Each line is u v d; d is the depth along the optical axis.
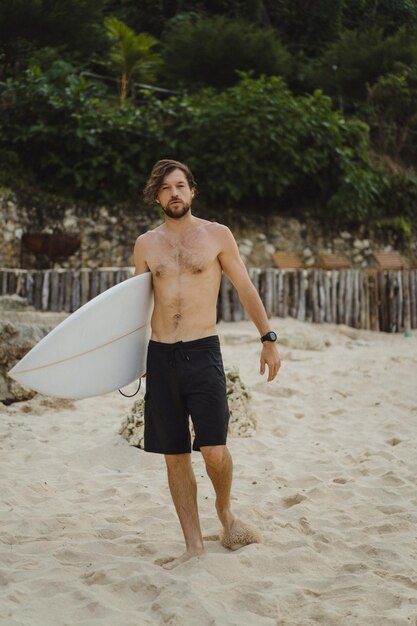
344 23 20.80
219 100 14.43
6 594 2.73
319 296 11.08
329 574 3.05
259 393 6.75
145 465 4.84
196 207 13.90
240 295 3.27
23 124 13.63
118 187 13.65
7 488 4.16
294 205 14.50
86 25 15.65
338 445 5.35
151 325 3.23
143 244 3.27
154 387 3.15
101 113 13.95
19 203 12.66
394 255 13.28
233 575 2.95
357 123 15.27
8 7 14.61
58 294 10.59
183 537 3.50
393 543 3.37
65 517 3.73
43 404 6.19
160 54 17.39
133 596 2.79
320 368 7.88
